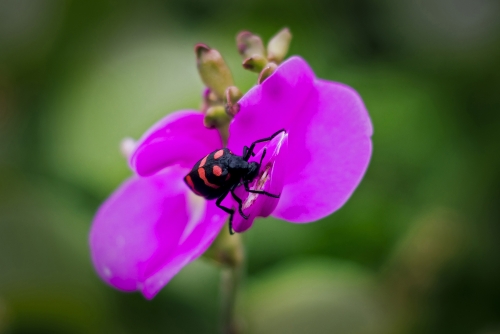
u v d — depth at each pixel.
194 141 0.30
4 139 0.41
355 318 0.36
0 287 0.37
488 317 0.38
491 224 0.39
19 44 0.45
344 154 0.28
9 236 0.38
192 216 0.31
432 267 0.37
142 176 0.30
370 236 0.38
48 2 0.46
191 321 0.37
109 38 0.44
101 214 0.31
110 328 0.37
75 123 0.40
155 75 0.40
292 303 0.36
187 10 0.46
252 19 0.44
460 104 0.42
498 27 0.46
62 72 0.44
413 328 0.37
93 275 0.38
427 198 0.39
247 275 0.37
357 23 0.46
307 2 0.45
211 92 0.30
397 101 0.40
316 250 0.38
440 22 0.46
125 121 0.39
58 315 0.37
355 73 0.42
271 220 0.38
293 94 0.28
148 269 0.30
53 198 0.39
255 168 0.28
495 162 0.40
